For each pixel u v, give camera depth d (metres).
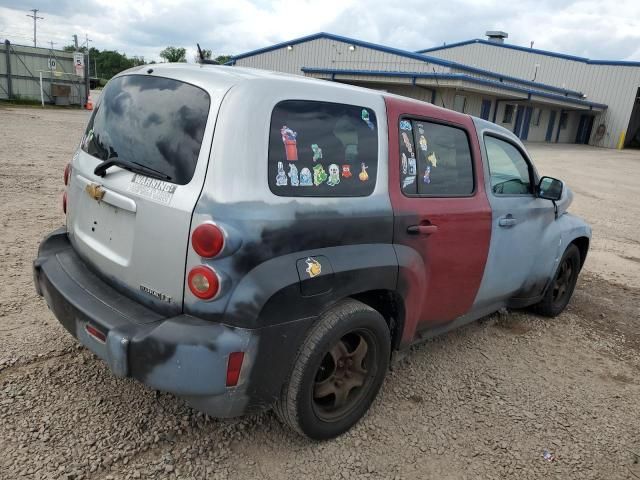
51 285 2.82
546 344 4.64
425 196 3.29
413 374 3.83
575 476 2.97
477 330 4.75
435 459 2.97
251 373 2.46
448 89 27.95
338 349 2.95
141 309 2.58
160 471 2.62
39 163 10.23
